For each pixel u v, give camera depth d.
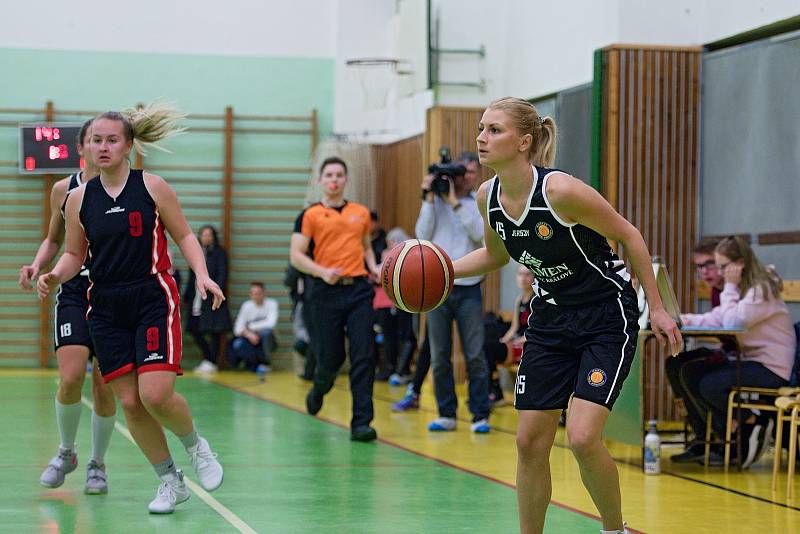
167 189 5.93
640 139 11.18
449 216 10.07
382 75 18.47
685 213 11.23
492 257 5.20
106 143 5.76
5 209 18.77
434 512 6.27
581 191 4.41
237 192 19.61
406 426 10.59
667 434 10.20
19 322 18.78
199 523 5.84
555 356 4.68
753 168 10.52
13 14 19.09
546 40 13.52
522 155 4.54
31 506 6.28
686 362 8.55
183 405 5.96
